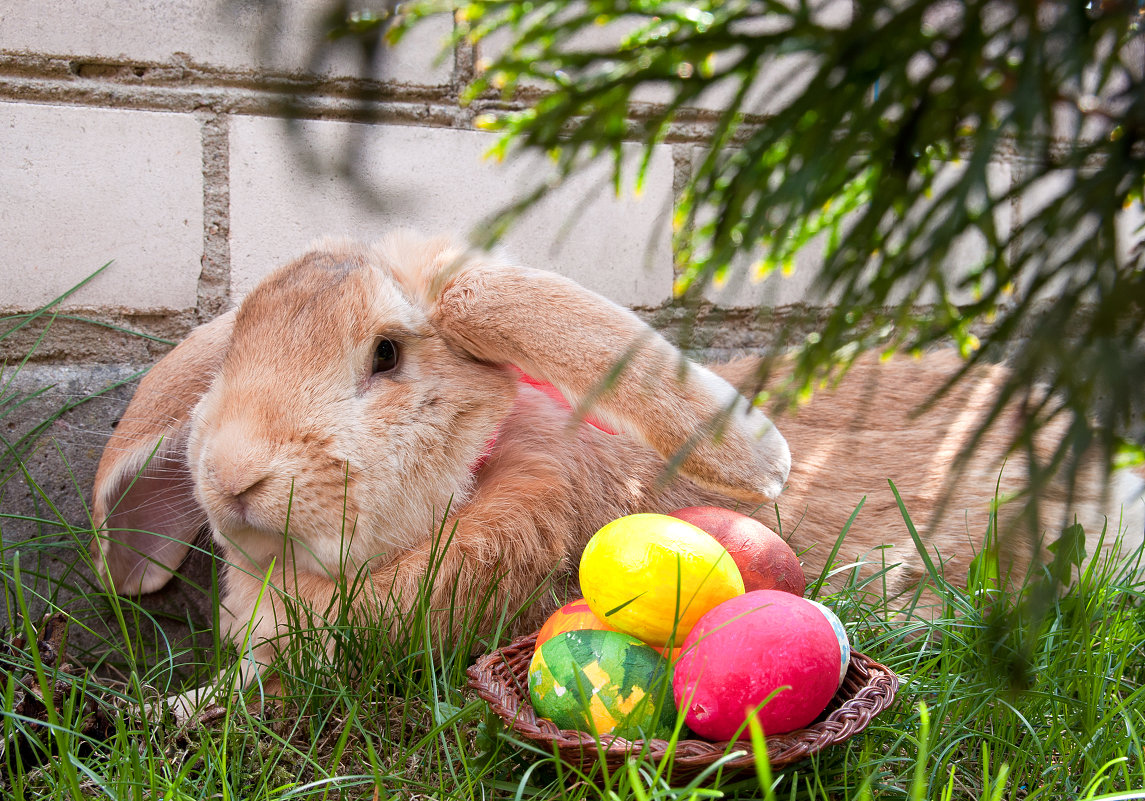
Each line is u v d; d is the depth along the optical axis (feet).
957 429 2.80
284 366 2.46
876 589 2.66
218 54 2.85
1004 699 2.21
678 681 2.15
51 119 2.76
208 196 2.87
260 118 2.88
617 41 2.72
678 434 2.43
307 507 2.43
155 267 2.85
